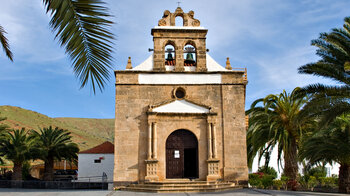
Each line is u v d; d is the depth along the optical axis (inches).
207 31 1116.5
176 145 1035.9
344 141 908.0
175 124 1035.9
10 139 1401.3
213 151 1015.6
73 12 251.6
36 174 1964.8
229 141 1031.6
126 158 999.0
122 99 1040.2
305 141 969.5
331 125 932.0
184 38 1111.6
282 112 1123.3
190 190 897.5
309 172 1512.1
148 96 1050.7
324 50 794.8
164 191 885.8
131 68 1091.9
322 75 792.9
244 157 1021.8
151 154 996.6
